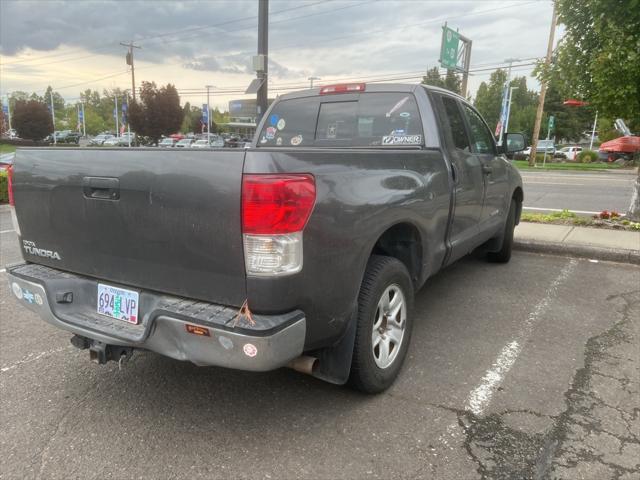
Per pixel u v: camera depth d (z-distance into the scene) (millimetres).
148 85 57750
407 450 2637
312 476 2449
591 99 8133
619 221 8320
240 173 2232
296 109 4660
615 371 3465
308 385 3316
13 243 8023
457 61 23891
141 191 2512
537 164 34969
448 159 3924
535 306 4758
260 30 11250
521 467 2500
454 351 3791
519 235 7422
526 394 3172
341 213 2547
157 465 2533
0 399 3162
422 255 3518
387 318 3197
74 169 2760
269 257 2246
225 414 2982
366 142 4250
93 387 3311
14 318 4566
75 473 2475
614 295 5078
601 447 2646
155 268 2586
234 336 2252
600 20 7328
